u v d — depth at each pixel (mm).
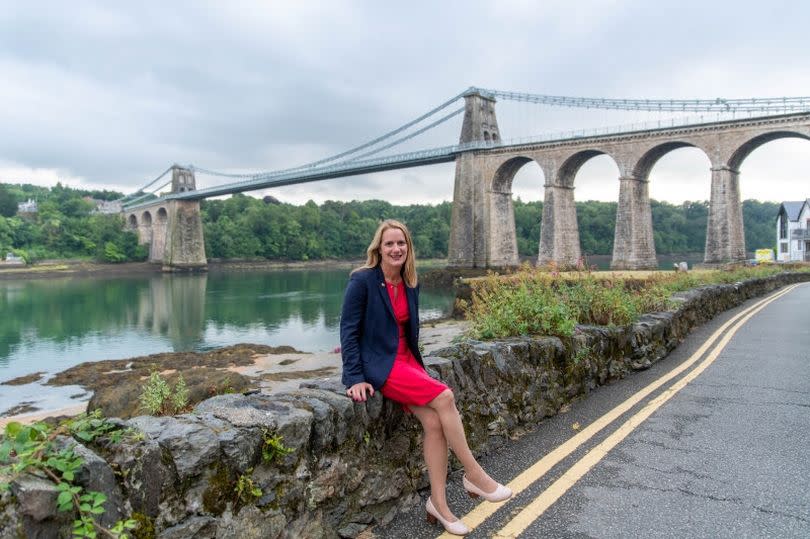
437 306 46812
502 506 3729
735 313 15938
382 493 3598
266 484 2906
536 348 5695
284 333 34500
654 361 8508
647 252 67438
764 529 3410
